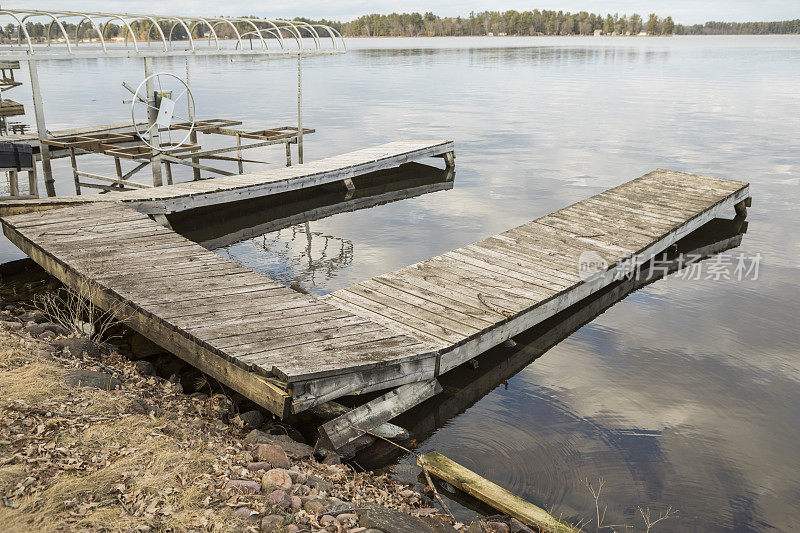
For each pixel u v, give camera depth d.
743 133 24.33
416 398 6.54
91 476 3.91
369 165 16.86
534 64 62.59
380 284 8.65
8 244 11.55
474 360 7.41
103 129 17.91
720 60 71.62
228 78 47.06
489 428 6.34
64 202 11.12
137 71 52.47
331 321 6.77
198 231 13.01
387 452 5.93
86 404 4.82
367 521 4.05
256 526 3.72
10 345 5.66
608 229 11.30
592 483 5.45
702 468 5.68
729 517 5.03
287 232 13.20
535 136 24.08
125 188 15.49
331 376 5.62
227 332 6.25
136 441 4.41
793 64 63.81
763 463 5.77
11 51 13.03
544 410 6.68
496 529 4.67
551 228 11.35
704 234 13.34
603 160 20.06
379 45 131.38
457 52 90.69
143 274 7.80
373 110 30.25
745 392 7.07
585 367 7.65
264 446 4.85
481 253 9.99
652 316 9.23
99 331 7.59
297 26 18.67
